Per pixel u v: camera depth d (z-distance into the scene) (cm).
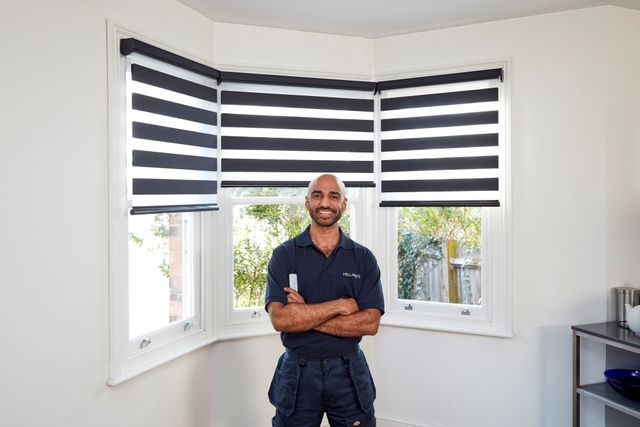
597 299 280
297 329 217
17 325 175
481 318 304
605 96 278
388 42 321
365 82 318
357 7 277
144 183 233
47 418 187
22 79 177
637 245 288
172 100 256
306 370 222
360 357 231
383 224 328
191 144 267
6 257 171
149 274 252
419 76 314
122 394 223
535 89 289
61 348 193
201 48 281
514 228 293
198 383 280
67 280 195
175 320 272
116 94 218
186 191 263
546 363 288
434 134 310
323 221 230
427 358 316
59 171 191
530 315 291
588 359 281
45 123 186
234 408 299
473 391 304
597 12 279
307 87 311
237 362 300
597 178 280
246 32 299
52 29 188
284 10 279
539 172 288
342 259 231
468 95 302
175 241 273
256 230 313
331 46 317
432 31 311
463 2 271
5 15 171
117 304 218
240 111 298
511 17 292
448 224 319
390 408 326
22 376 177
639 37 286
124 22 223
